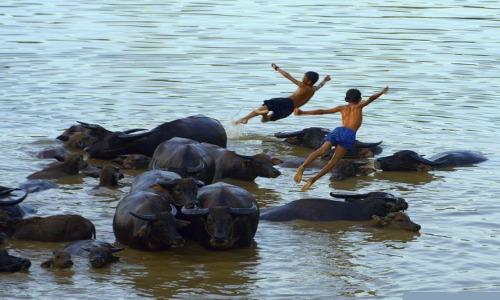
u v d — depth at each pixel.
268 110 77.94
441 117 86.62
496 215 62.81
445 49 112.44
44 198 65.00
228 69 101.94
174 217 55.97
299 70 101.31
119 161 75.00
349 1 147.12
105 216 61.94
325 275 52.84
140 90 93.38
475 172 72.88
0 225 57.91
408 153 73.38
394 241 58.28
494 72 101.88
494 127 83.88
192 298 49.62
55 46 110.94
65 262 53.19
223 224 55.78
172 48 111.31
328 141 66.50
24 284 51.03
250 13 135.38
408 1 147.75
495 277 52.56
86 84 94.94
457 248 56.94
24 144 77.06
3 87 92.88
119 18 130.00
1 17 128.75
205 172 67.88
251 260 55.25
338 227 61.00
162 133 76.31
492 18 132.75
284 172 73.12
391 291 50.69
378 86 95.75
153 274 52.91
